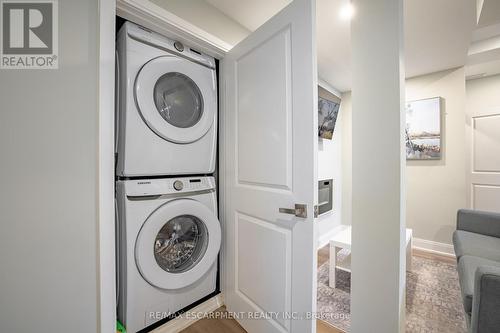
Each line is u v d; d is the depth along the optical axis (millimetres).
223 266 1596
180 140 1314
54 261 877
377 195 1132
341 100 3379
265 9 1488
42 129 854
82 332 934
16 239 809
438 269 2211
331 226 3211
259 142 1254
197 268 1383
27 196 829
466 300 1157
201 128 1416
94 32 966
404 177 1105
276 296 1160
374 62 1133
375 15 1130
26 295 827
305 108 1005
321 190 2975
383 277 1114
